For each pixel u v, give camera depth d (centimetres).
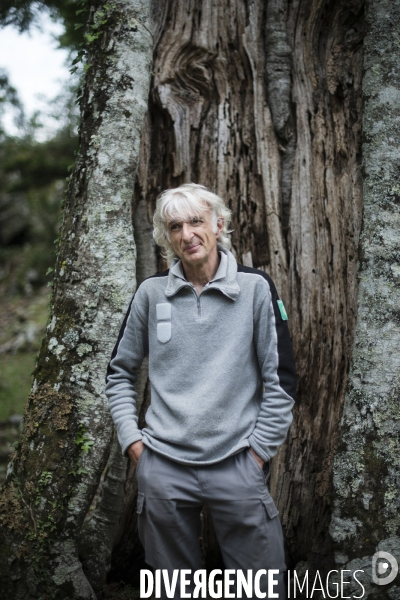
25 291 1080
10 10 404
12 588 238
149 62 272
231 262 206
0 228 1337
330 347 292
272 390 194
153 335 204
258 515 190
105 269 252
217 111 315
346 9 310
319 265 299
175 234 202
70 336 249
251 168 311
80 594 242
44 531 238
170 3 315
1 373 678
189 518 198
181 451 191
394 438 229
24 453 248
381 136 253
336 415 286
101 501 270
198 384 192
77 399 245
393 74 255
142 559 288
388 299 238
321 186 304
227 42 315
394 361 234
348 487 230
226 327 195
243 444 192
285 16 313
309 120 310
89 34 273
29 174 1059
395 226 244
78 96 290
